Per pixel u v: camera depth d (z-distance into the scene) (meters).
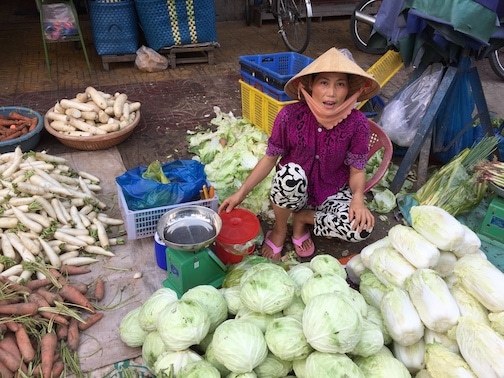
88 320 2.43
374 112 4.58
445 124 3.91
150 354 2.06
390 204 3.56
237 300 2.17
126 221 2.86
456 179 3.35
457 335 1.89
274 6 7.93
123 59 6.58
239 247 2.68
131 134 4.66
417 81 3.91
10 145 3.86
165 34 6.53
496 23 2.90
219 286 2.59
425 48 3.62
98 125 4.23
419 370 1.98
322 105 2.46
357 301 2.03
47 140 4.41
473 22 2.88
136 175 3.07
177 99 5.60
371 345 1.86
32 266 2.67
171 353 1.92
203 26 6.64
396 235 2.26
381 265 2.24
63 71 6.48
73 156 4.14
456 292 2.09
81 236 2.97
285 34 7.96
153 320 2.08
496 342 1.76
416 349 2.00
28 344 2.19
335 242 3.24
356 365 1.80
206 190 3.01
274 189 2.76
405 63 3.63
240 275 2.48
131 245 3.06
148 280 2.77
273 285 1.95
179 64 6.88
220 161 3.79
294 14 7.47
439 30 3.12
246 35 8.45
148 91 5.85
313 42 8.12
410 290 2.04
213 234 2.49
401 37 3.45
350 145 2.68
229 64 6.96
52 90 5.80
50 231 2.91
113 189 3.71
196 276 2.49
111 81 6.18
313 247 3.09
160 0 6.25
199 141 4.35
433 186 3.46
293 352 1.83
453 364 1.80
